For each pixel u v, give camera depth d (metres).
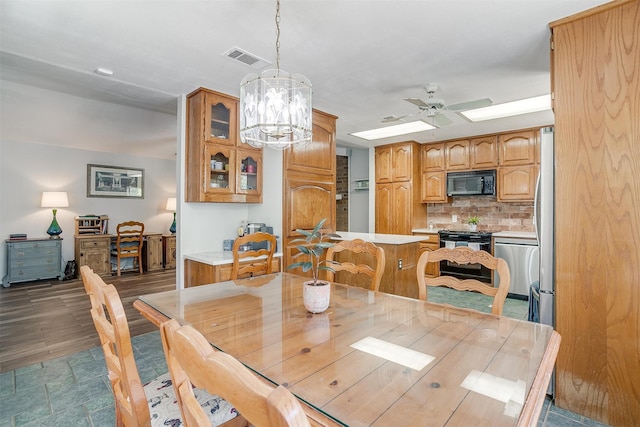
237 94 3.19
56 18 1.91
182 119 3.19
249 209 3.87
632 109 1.71
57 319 3.43
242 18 1.92
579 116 1.85
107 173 5.93
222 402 1.26
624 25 1.73
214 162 3.19
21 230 5.13
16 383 2.19
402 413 0.76
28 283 4.98
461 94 3.17
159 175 6.56
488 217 5.22
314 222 3.79
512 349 1.12
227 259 3.01
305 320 1.40
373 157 5.84
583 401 1.84
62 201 5.27
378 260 2.00
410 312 1.52
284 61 2.48
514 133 4.64
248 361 1.02
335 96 3.25
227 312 1.51
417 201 5.48
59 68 2.60
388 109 3.67
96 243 5.46
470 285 1.68
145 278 5.38
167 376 1.46
